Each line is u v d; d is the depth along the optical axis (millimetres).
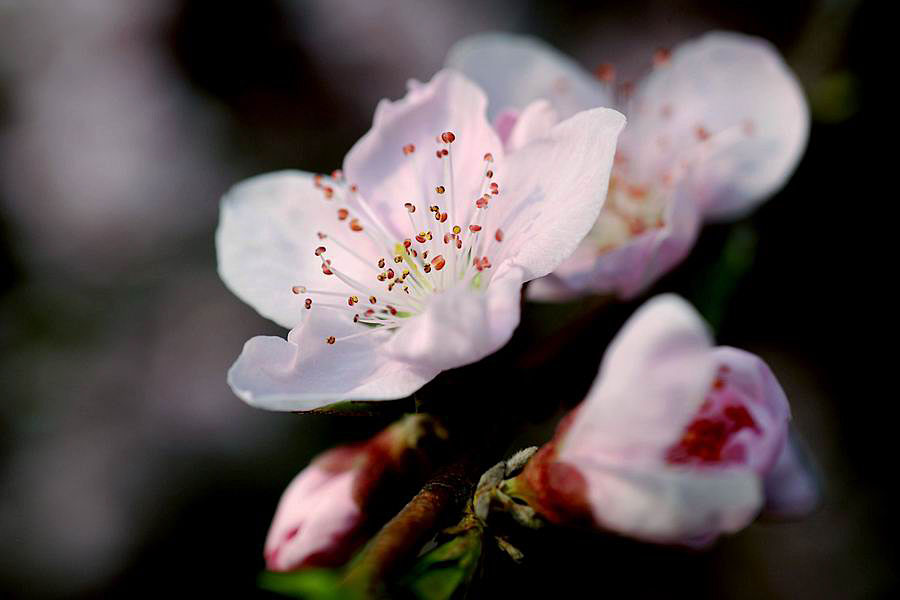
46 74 272
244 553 233
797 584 222
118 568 236
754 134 198
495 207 179
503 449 180
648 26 245
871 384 223
